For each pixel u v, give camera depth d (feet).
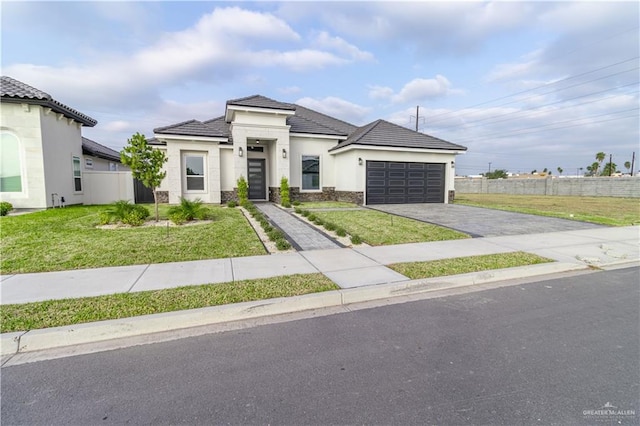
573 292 16.39
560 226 34.78
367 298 15.49
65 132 45.09
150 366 9.77
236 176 51.70
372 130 57.06
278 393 8.48
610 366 9.74
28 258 19.97
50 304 13.34
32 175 38.88
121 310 12.85
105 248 22.29
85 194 51.24
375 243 25.99
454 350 10.70
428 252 23.26
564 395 8.38
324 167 60.59
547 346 10.95
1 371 9.52
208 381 9.00
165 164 52.16
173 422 7.39
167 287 15.55
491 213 44.42
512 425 7.30
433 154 57.62
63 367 9.75
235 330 12.26
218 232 27.71
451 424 7.34
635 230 32.73
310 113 77.10
